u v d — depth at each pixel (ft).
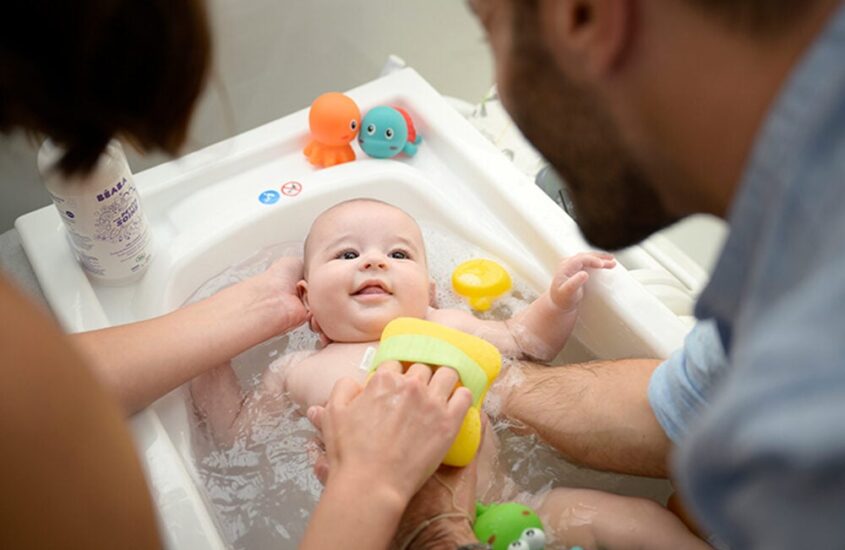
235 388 4.04
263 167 4.67
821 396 1.05
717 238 5.29
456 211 4.50
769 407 1.08
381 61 5.84
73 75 1.79
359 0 5.45
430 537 3.10
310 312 4.24
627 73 1.47
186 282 4.24
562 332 4.04
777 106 1.21
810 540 1.10
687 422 3.19
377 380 3.06
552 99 1.64
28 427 1.36
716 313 1.59
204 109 5.16
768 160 1.22
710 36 1.32
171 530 3.12
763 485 1.12
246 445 3.90
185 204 4.46
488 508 3.29
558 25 1.47
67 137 1.98
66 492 1.42
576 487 3.71
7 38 1.70
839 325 1.07
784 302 1.17
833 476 1.03
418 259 4.30
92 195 3.65
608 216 1.83
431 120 4.77
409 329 3.44
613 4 1.38
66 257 4.03
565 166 1.81
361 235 4.26
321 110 4.52
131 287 4.06
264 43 5.28
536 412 3.75
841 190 1.13
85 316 3.79
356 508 2.78
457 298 4.42
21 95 1.81
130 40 1.78
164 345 3.58
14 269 4.14
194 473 3.58
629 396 3.51
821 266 1.13
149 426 3.46
